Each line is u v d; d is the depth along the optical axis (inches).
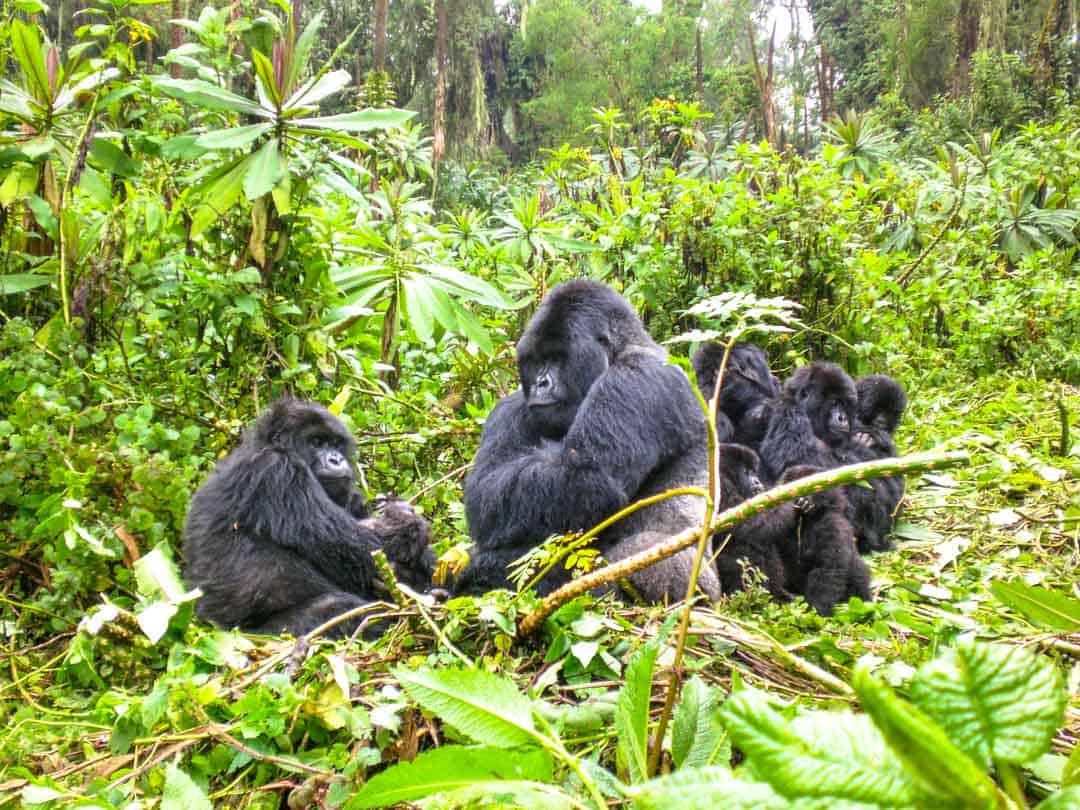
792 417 267.6
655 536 187.6
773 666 135.6
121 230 249.8
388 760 123.3
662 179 423.2
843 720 50.5
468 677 94.1
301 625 177.3
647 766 100.1
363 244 289.0
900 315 474.9
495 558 191.8
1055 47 1278.3
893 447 289.4
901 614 163.6
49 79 241.4
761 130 1477.6
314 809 116.3
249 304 241.6
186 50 267.9
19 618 193.0
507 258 390.0
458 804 100.4
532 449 203.0
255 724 122.5
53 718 153.6
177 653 143.9
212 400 243.1
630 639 138.5
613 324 203.5
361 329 298.8
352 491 206.7
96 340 250.2
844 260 399.2
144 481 201.6
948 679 50.4
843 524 219.0
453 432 282.2
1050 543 245.0
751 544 217.6
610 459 185.8
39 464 204.7
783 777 48.1
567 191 513.7
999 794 44.5
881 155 634.2
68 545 182.7
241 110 241.1
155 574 159.5
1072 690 130.3
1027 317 459.8
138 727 129.6
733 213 383.6
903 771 47.3
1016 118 1193.4
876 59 1699.1
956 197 602.9
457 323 272.5
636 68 1633.9
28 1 244.7
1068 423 330.6
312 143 256.1
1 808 116.1
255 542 185.3
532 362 202.7
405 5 1259.8
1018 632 152.0
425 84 1327.5
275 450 191.6
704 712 100.6
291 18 249.3
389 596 191.5
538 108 1632.6
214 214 243.8
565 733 118.4
